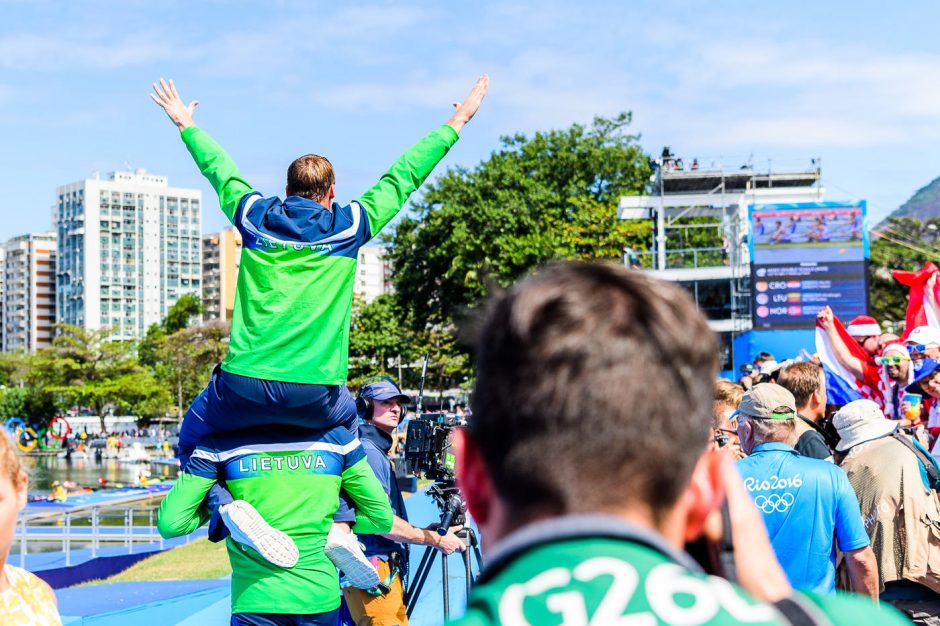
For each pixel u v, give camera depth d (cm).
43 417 8406
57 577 1151
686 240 3850
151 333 11288
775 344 2647
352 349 6188
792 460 395
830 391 762
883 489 442
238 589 387
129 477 5066
